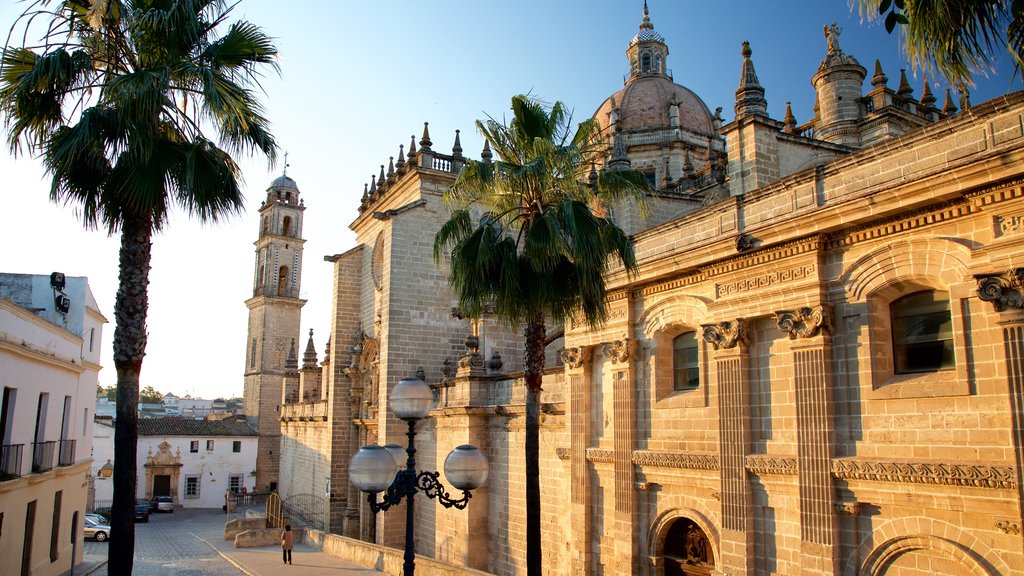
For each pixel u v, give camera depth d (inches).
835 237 681.0
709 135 2092.8
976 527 556.4
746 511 735.7
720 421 773.9
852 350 664.4
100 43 636.1
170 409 6043.3
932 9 372.5
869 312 652.1
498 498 1219.9
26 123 624.4
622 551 895.1
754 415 751.7
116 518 599.8
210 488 2952.8
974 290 567.2
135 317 625.6
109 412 4160.9
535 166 689.0
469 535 1228.5
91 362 1515.7
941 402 589.6
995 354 555.2
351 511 1793.8
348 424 1895.9
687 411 837.8
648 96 2137.1
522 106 764.6
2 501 938.1
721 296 797.9
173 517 2625.5
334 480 1856.5
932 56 386.3
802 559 673.0
